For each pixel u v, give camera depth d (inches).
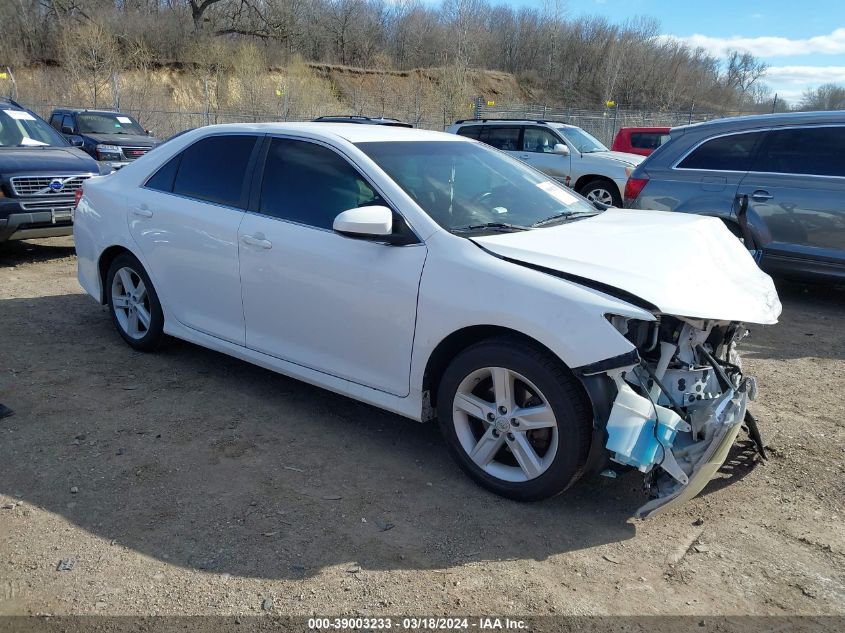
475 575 111.2
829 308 279.3
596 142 563.2
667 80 2460.6
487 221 146.5
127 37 1662.2
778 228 274.7
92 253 212.5
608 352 114.2
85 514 125.5
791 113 281.9
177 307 189.3
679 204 297.4
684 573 112.6
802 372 204.8
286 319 160.9
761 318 127.5
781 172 275.4
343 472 142.6
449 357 140.1
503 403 128.6
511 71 2500.0
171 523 123.3
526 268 126.1
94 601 103.8
